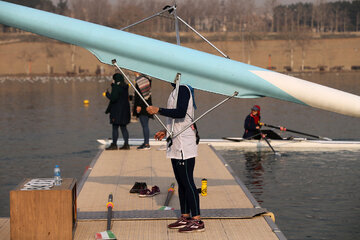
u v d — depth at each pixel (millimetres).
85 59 98750
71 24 6000
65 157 12461
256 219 6055
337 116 22844
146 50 6020
